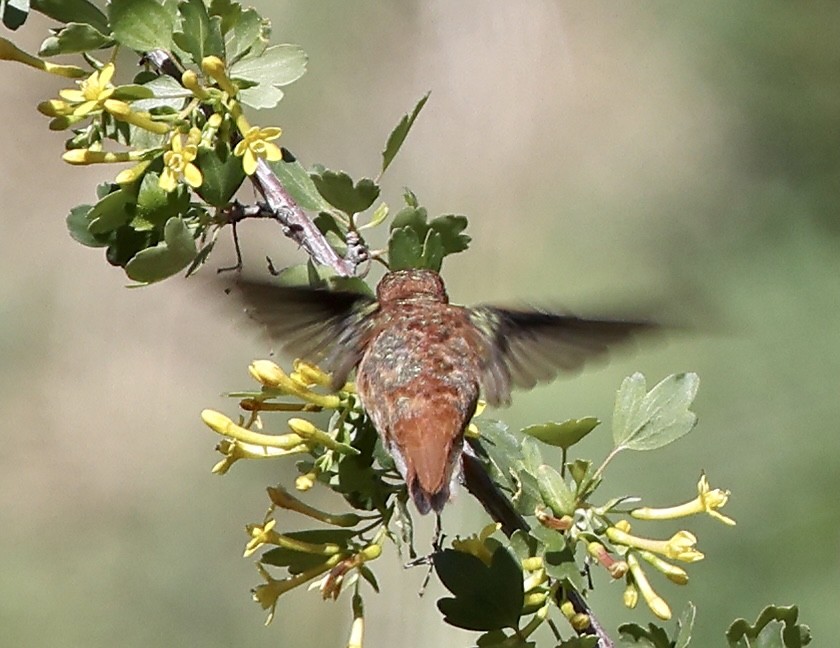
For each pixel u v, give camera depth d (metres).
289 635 12.51
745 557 10.43
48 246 16.97
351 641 4.25
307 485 4.23
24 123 17.41
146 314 16.52
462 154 14.23
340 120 14.60
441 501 4.11
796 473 10.71
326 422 6.90
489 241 13.87
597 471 4.49
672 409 4.54
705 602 10.30
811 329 11.56
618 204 13.89
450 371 4.30
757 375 11.30
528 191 14.09
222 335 16.50
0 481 15.30
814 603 10.23
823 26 12.68
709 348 11.51
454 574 4.05
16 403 15.79
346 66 14.70
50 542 14.63
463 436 4.26
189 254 4.32
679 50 14.13
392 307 4.45
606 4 14.56
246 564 14.03
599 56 14.52
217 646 13.63
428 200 14.05
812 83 12.77
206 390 16.11
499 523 4.37
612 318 4.16
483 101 14.40
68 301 16.59
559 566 4.11
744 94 13.20
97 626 13.66
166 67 4.61
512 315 4.40
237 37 4.54
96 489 15.09
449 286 13.55
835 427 10.85
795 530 10.47
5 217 17.03
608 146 14.19
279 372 4.23
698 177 13.49
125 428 15.83
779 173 12.91
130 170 4.50
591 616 4.20
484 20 14.55
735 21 13.04
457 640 10.06
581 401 11.41
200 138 4.43
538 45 14.56
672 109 13.97
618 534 4.27
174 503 14.84
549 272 13.45
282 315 4.30
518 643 4.06
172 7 4.50
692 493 10.83
